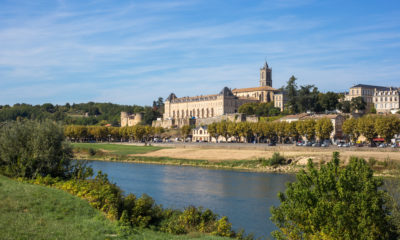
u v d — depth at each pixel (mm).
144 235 35938
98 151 164125
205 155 144250
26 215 35875
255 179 95938
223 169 117875
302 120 174000
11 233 31219
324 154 117188
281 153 128375
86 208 40500
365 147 127312
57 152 59156
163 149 171375
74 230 33688
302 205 37250
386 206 37531
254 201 70250
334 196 36750
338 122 176125
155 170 115000
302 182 39844
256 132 180125
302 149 131625
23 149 56875
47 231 32625
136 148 180375
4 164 58031
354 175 37156
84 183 49594
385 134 134500
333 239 34344
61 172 58562
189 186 85312
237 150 149250
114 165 128750
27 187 44750
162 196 74188
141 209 43750
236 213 61625
